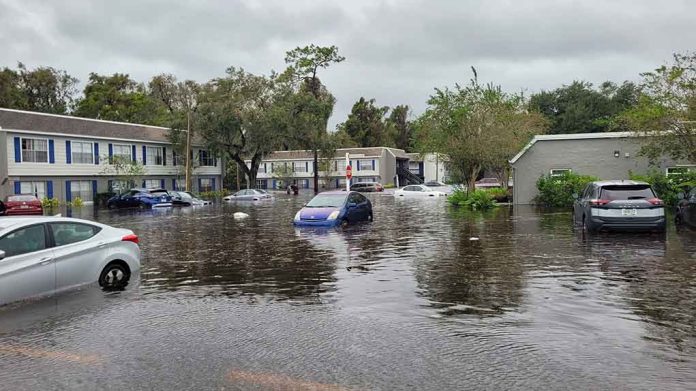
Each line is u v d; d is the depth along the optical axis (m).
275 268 11.48
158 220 26.52
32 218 9.03
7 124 40.31
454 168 36.75
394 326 6.95
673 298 8.24
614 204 15.62
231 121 53.22
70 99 77.25
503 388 4.91
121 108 74.50
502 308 7.79
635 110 24.86
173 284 9.90
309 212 20.69
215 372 5.42
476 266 11.28
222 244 15.87
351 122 102.50
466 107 34.00
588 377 5.14
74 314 7.77
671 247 13.36
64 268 9.08
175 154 56.31
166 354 5.99
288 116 54.34
